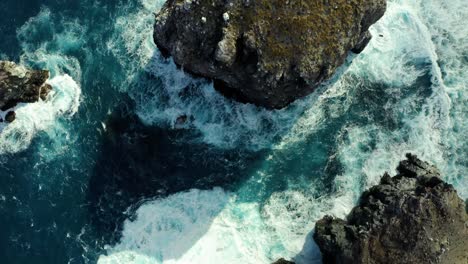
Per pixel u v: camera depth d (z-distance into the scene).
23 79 45.59
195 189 46.41
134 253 44.78
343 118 48.50
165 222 45.56
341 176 47.19
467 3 51.34
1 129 46.91
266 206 46.41
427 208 42.31
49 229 45.00
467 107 49.44
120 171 46.62
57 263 44.19
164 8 45.09
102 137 47.34
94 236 45.09
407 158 47.28
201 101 47.88
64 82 48.19
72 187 46.12
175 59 45.66
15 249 44.12
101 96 48.22
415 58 50.22
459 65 50.47
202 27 41.56
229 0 40.72
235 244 45.22
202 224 45.62
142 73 48.53
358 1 42.88
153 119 47.81
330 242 43.09
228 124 47.75
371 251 41.91
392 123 48.69
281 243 45.47
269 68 41.44
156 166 46.84
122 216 45.66
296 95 46.38
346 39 43.19
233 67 42.47
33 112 47.38
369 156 47.75
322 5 41.94
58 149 46.91
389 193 43.72
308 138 47.97
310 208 46.38
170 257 44.69
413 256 41.59
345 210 46.19
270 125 47.91
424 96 49.41
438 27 51.16
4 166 46.19
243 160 47.28
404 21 50.75
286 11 41.19
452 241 42.22
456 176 47.81
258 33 40.84
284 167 47.34
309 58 41.88
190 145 47.38
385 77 49.69
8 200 45.44
